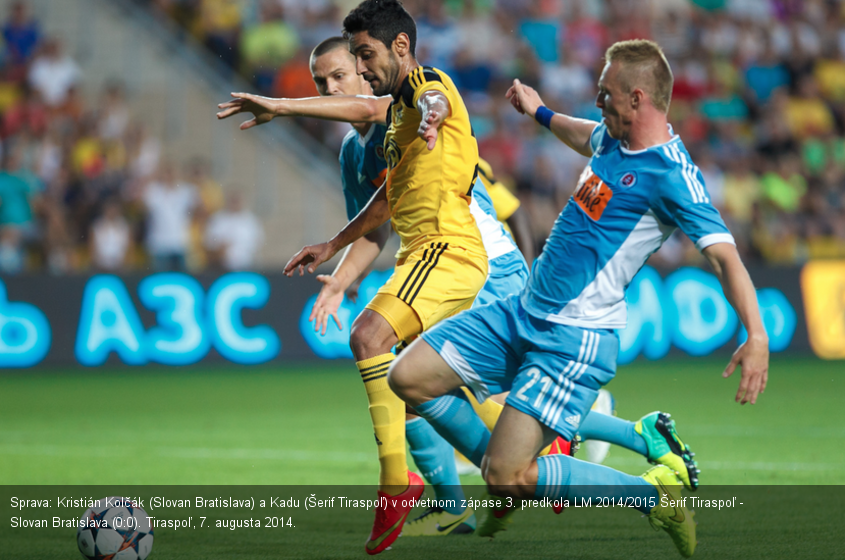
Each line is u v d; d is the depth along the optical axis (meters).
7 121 51.75
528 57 59.56
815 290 49.19
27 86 53.94
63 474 19.52
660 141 11.44
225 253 49.22
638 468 20.12
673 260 52.22
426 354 12.12
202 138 55.44
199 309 44.94
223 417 29.50
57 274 44.00
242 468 20.11
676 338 47.16
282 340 46.03
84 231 49.44
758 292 48.19
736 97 63.69
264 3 58.16
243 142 55.34
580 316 11.62
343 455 21.91
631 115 11.39
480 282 13.84
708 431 25.05
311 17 59.06
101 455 22.11
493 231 15.90
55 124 51.81
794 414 28.75
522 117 57.44
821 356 49.00
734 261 10.83
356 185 16.14
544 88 59.94
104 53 56.62
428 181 13.64
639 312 46.22
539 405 11.55
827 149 62.50
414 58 13.66
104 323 44.19
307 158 55.47
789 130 61.00
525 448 11.57
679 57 63.81
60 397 35.44
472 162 13.89
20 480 18.83
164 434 25.83
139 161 51.19
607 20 66.06
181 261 48.47
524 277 16.00
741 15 66.75
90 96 55.69
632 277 11.73
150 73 56.38
